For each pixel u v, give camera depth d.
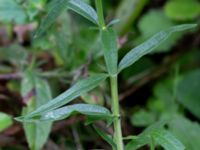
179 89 0.65
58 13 0.36
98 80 0.38
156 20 0.71
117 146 0.40
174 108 0.64
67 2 0.36
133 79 0.68
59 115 0.38
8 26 0.67
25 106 0.57
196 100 0.64
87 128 0.60
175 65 0.70
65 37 0.61
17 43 0.66
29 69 0.59
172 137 0.38
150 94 0.68
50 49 0.62
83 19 0.70
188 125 0.56
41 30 0.37
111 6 0.75
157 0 0.77
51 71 0.62
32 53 0.65
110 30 0.38
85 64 0.59
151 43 0.39
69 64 0.61
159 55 0.72
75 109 0.38
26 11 0.57
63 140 0.59
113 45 0.38
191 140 0.54
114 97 0.39
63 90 0.61
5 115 0.48
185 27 0.39
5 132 0.57
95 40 0.62
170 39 0.70
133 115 0.61
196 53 0.72
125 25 0.70
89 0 0.56
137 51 0.39
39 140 0.48
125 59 0.39
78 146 0.57
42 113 0.37
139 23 0.71
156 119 0.61
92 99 0.56
